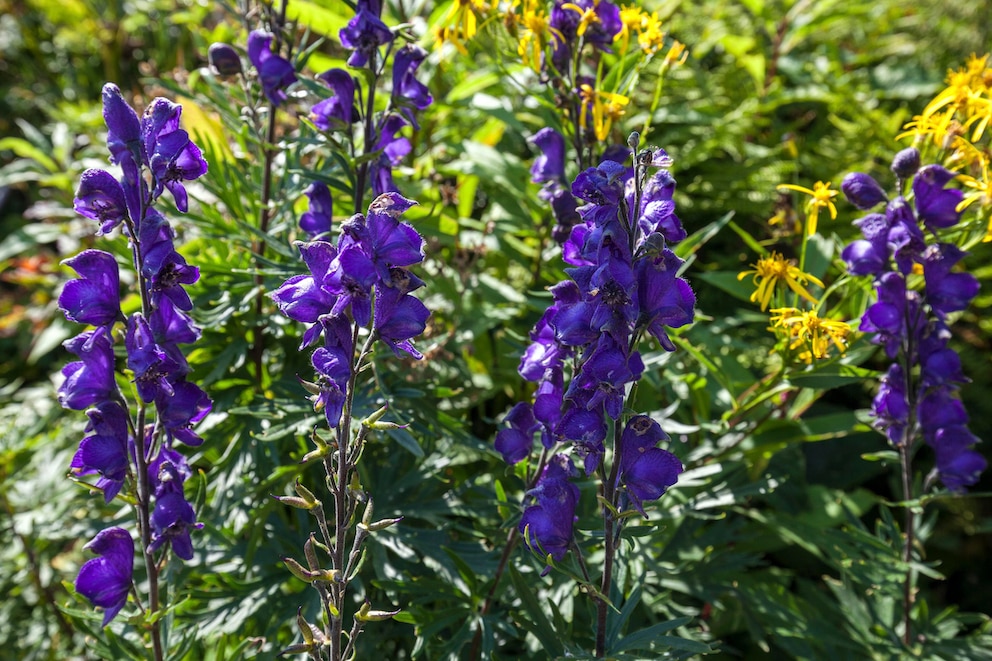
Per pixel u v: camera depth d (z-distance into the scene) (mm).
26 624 752
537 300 709
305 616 629
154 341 521
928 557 863
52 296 996
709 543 689
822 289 702
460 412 713
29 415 806
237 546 652
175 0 1155
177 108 509
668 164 485
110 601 539
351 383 496
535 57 641
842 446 853
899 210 609
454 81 851
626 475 510
